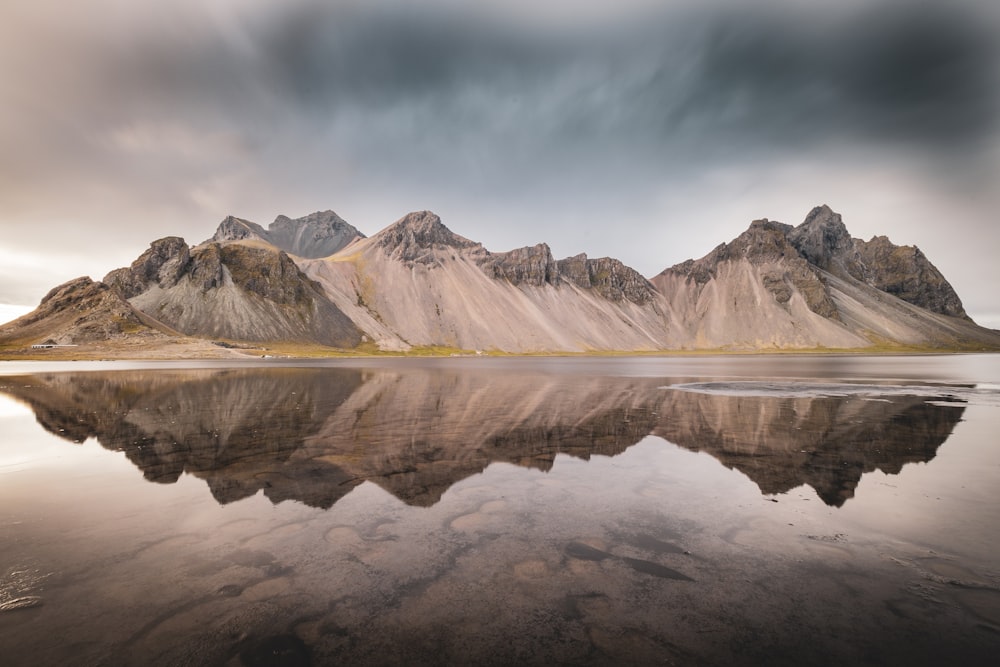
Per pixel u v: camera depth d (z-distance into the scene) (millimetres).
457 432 20766
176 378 53656
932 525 10242
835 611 6918
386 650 6020
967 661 5781
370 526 10094
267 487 12797
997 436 20016
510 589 7535
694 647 6094
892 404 30922
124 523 10203
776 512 11055
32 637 6203
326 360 133625
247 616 6754
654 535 9727
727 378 56656
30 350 123375
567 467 15016
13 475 13898
